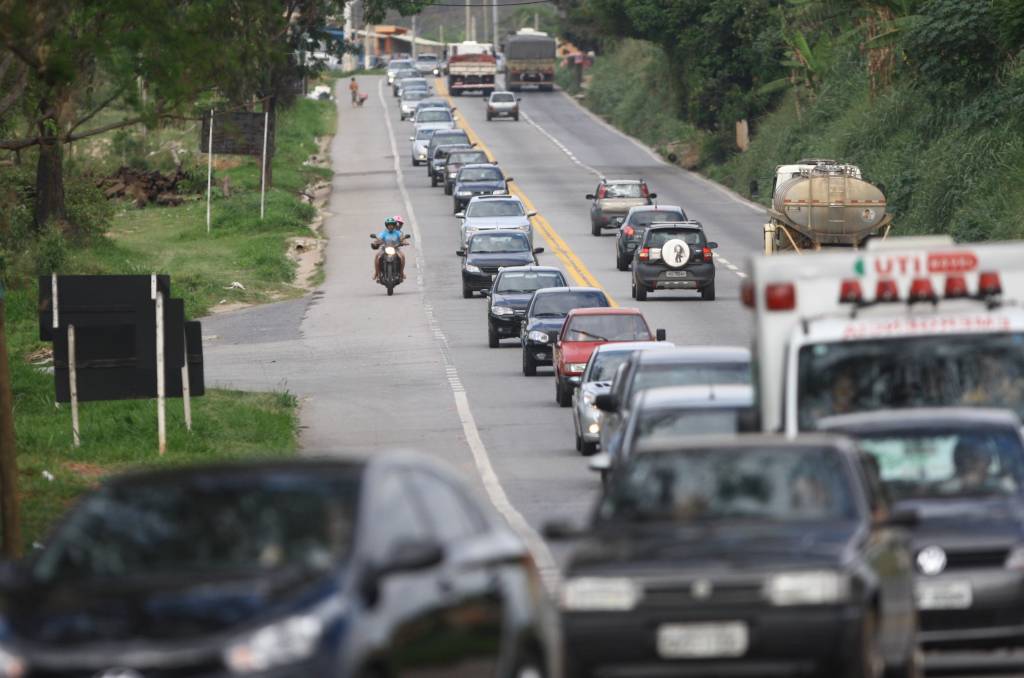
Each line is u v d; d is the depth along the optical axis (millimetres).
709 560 31516
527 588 29812
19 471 71500
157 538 26844
